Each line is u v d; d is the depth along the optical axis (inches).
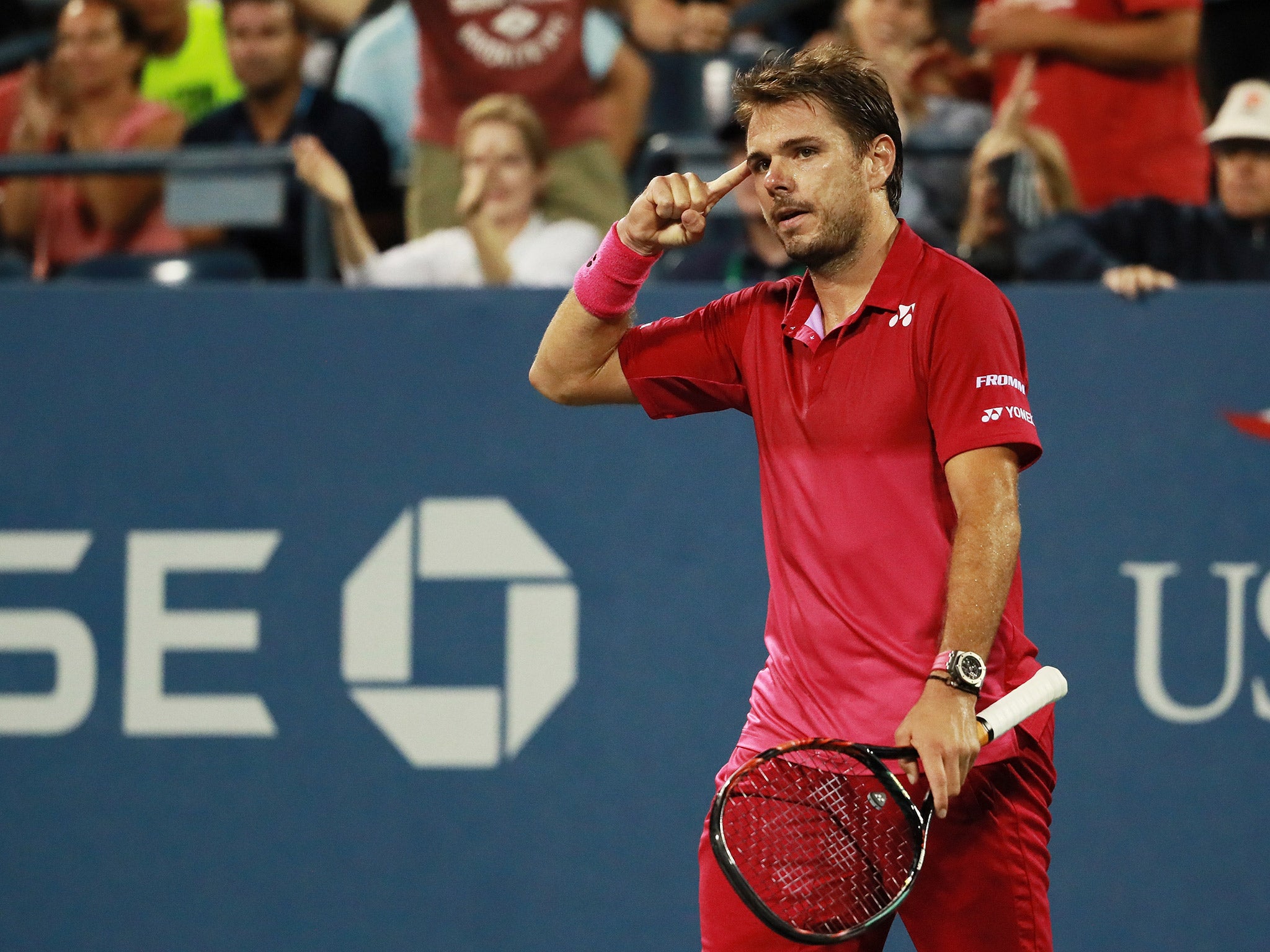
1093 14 621.0
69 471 538.9
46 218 756.0
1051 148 598.2
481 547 531.8
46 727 536.1
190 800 532.7
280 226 702.5
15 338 539.8
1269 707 513.3
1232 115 575.8
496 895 527.2
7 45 845.8
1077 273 563.8
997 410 303.1
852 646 322.0
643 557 530.0
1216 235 577.3
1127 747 512.7
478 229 638.5
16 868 534.0
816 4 800.3
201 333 538.0
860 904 327.6
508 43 668.7
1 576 538.0
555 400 361.1
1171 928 509.0
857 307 322.0
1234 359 517.7
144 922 531.5
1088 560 517.0
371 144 705.6
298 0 739.4
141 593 536.7
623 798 526.6
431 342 534.9
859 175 311.9
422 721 530.6
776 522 333.1
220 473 537.0
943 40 707.4
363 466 534.6
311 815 530.6
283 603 534.3
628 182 732.7
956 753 283.7
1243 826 510.9
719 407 355.6
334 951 528.4
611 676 528.7
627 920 525.0
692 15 750.5
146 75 804.0
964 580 294.7
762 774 329.4
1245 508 515.8
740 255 615.5
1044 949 330.3
